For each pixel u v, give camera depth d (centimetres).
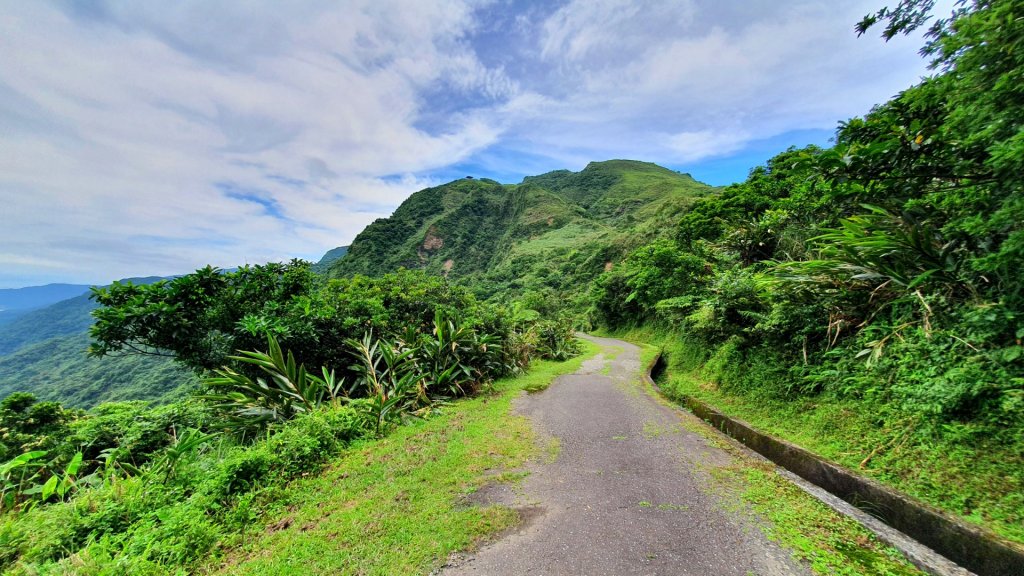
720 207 1455
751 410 594
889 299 480
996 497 282
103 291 595
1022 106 259
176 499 330
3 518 311
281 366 568
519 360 1228
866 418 427
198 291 641
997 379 327
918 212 434
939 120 337
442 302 1112
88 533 283
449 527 303
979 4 290
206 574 254
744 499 350
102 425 507
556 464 440
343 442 489
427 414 641
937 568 255
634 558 263
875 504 329
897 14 344
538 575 246
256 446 426
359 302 812
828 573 248
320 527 307
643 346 1888
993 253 337
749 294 702
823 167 410
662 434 548
